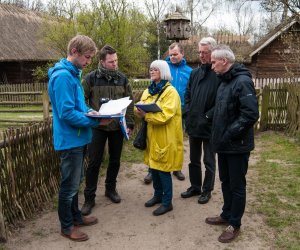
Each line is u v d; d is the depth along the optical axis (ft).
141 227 12.48
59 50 59.41
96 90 13.48
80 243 11.43
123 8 54.24
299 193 15.21
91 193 13.67
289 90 27.76
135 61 57.06
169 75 12.85
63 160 10.92
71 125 10.61
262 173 17.94
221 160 11.58
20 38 69.31
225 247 11.10
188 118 14.19
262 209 13.65
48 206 14.14
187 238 11.70
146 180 16.94
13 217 12.50
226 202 12.09
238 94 10.37
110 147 14.24
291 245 11.08
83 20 53.98
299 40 47.85
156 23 91.91
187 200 14.74
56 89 10.12
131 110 14.32
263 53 68.18
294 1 45.73
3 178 11.98
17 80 69.15
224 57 10.53
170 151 12.72
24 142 13.10
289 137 26.35
